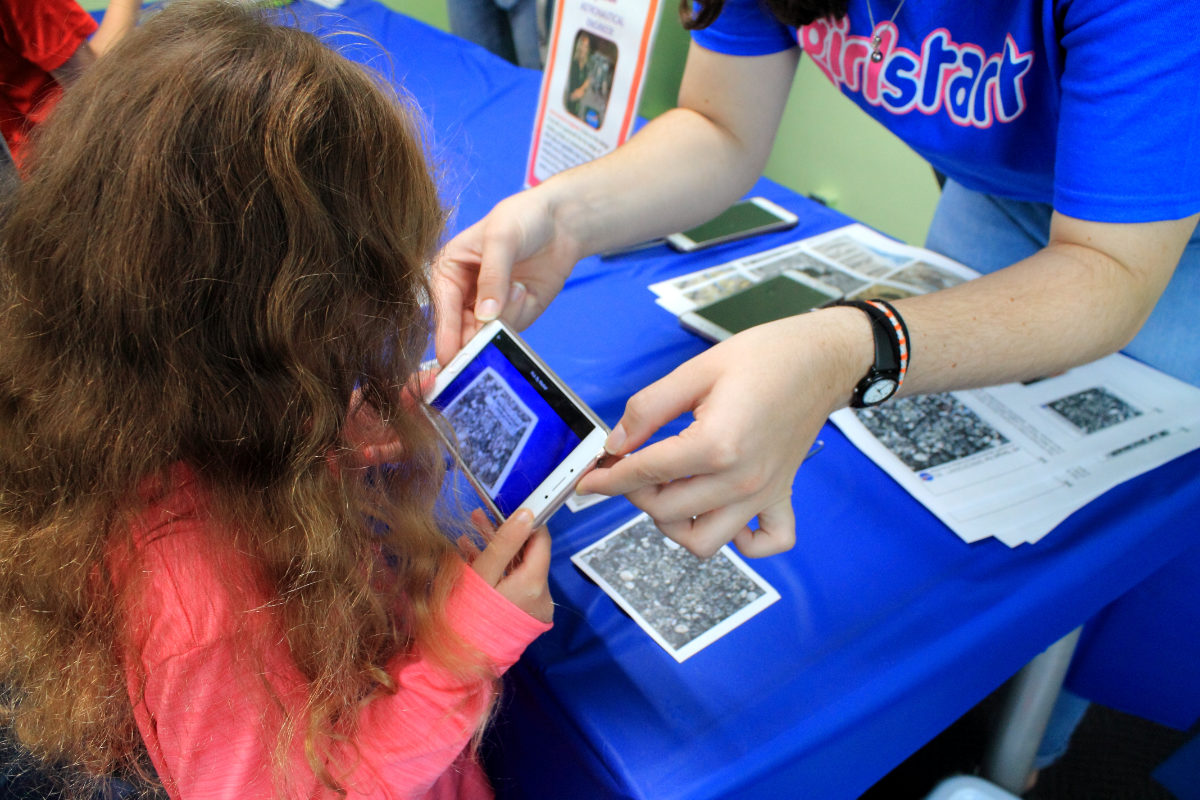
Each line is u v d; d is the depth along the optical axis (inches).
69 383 16.1
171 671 17.1
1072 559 25.7
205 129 14.3
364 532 19.1
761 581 24.9
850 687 21.8
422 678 19.3
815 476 29.0
